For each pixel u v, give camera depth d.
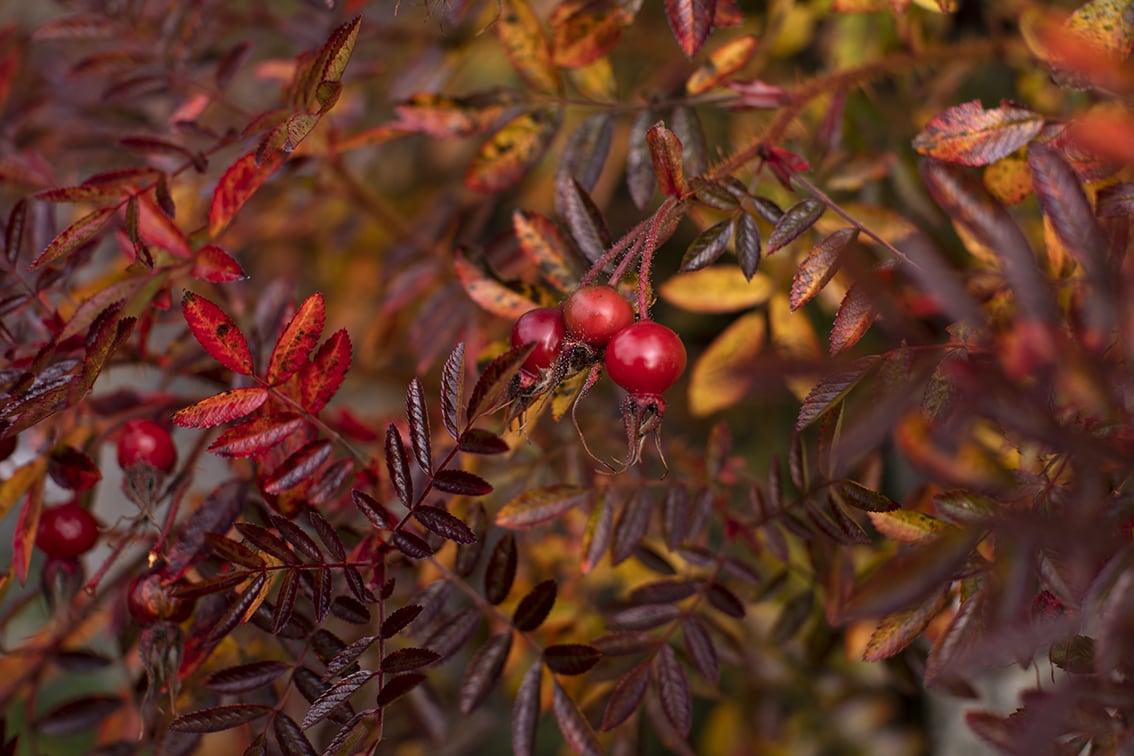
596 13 0.45
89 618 0.46
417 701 0.49
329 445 0.41
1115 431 0.35
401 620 0.39
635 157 0.45
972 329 0.38
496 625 0.42
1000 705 0.50
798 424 0.38
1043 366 0.33
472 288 0.44
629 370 0.39
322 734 0.48
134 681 0.46
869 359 0.38
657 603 0.44
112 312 0.40
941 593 0.39
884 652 0.39
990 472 0.38
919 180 0.52
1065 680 0.35
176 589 0.39
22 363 0.43
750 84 0.45
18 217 0.43
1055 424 0.33
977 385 0.33
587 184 0.46
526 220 0.43
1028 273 0.34
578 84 0.47
